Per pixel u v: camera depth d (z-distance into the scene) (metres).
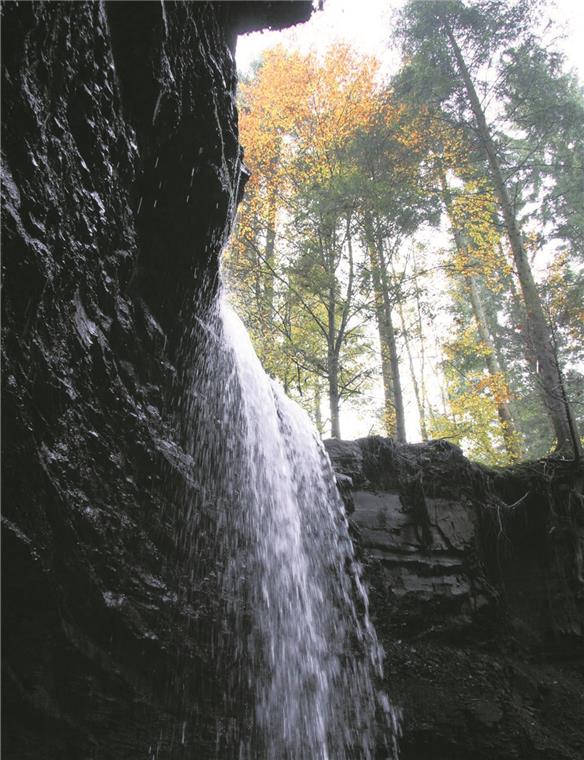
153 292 6.04
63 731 3.95
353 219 14.00
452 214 15.53
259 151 15.64
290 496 7.99
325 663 6.88
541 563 9.05
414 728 6.61
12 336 3.42
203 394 6.80
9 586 3.56
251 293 14.70
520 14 14.70
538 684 7.64
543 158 16.53
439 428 17.09
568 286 13.31
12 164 3.29
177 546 5.44
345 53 16.33
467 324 19.16
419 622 7.92
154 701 4.68
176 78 5.27
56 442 4.03
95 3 3.99
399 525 8.79
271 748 5.65
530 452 19.22
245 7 6.74
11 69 3.15
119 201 4.87
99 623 4.34
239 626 5.89
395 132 14.91
